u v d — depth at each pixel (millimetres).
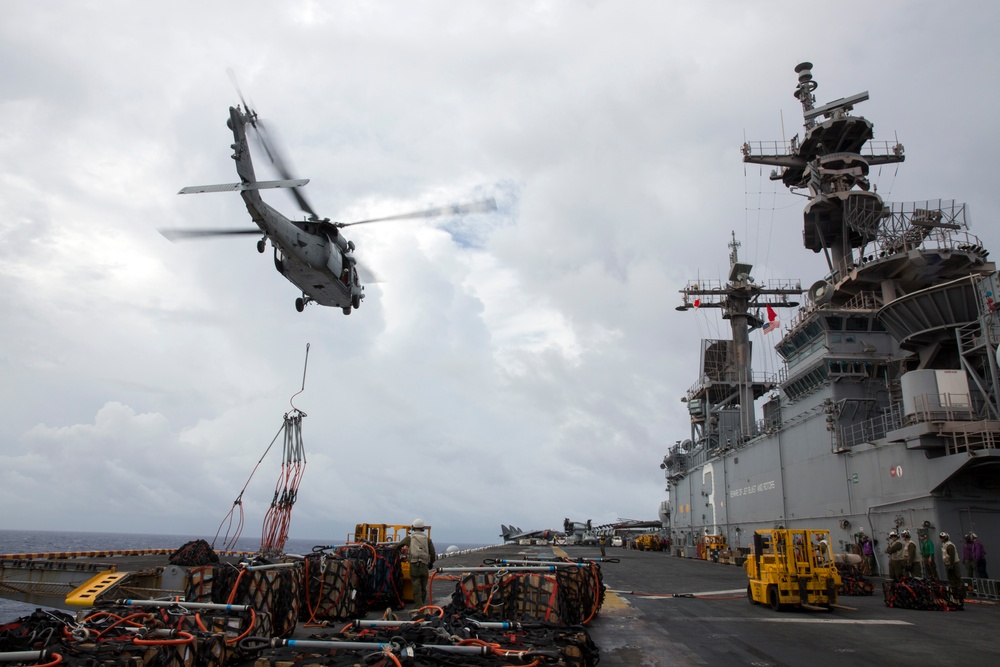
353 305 21547
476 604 11531
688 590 20578
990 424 20672
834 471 28203
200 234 17281
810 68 35094
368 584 14531
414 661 6617
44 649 6262
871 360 28453
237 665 8648
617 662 9766
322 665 6773
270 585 10336
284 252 17844
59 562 18000
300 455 16734
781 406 34312
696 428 52750
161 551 29531
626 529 98500
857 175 32031
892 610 16312
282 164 17469
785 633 12586
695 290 44438
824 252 34812
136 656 6711
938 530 21594
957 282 23031
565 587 12430
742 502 38938
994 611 16328
